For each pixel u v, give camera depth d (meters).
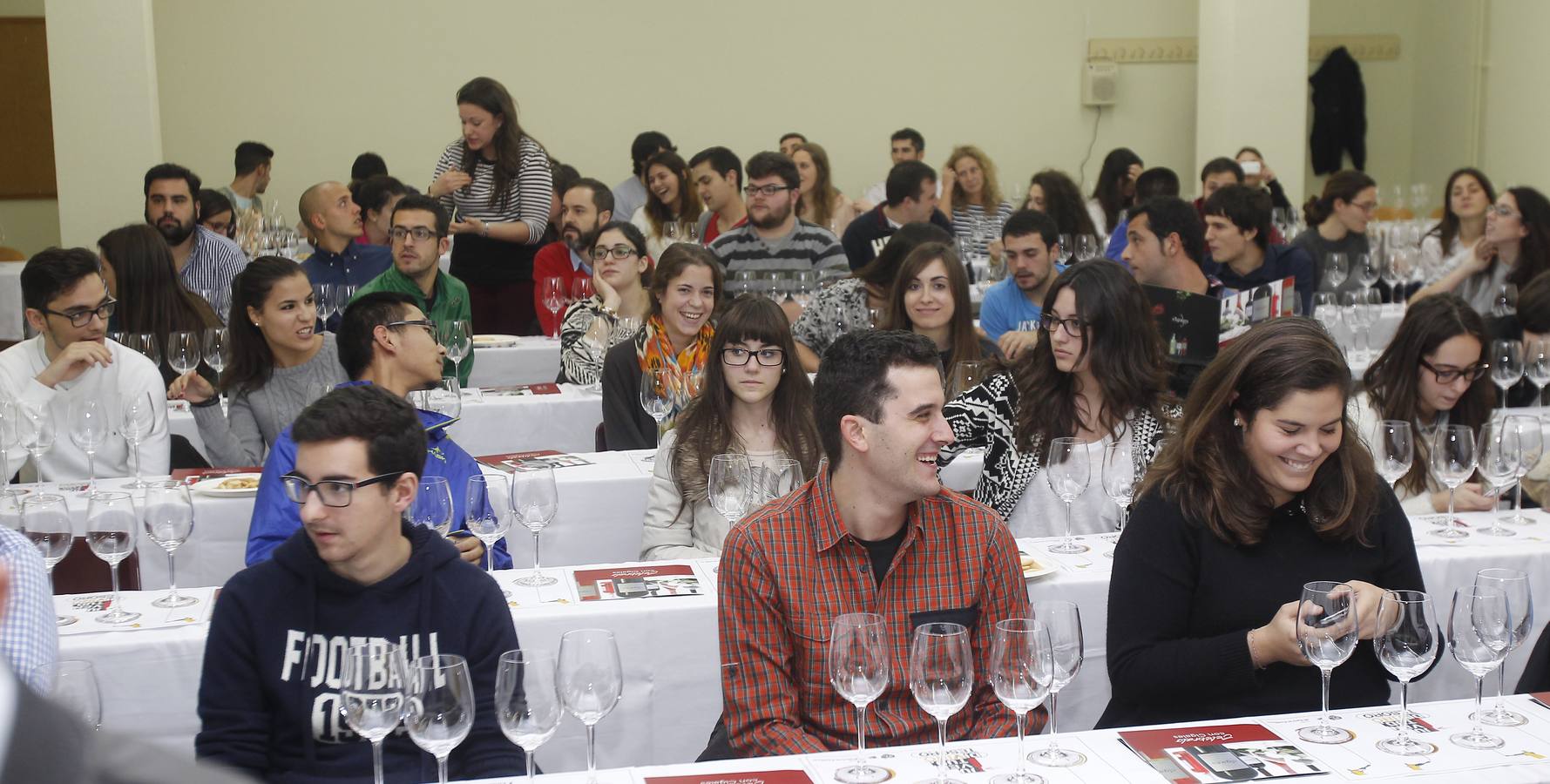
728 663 2.14
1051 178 7.65
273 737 2.12
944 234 4.91
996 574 2.19
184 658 2.45
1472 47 10.37
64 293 3.77
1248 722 2.02
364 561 2.08
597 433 4.26
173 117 9.34
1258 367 2.17
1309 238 7.34
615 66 9.89
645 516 3.28
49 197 9.81
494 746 2.09
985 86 10.38
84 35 6.96
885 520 2.13
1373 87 11.07
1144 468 3.10
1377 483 2.29
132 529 2.59
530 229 6.75
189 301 4.77
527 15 9.70
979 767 1.86
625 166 10.02
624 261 5.14
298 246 7.87
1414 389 3.31
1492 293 6.25
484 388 4.91
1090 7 10.39
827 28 10.14
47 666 1.70
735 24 10.01
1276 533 2.28
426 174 9.71
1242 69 9.34
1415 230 7.93
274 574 2.09
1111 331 3.08
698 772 1.87
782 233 5.92
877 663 1.84
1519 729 1.97
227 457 3.93
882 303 4.92
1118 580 2.31
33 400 3.78
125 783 0.43
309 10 9.41
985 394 3.25
